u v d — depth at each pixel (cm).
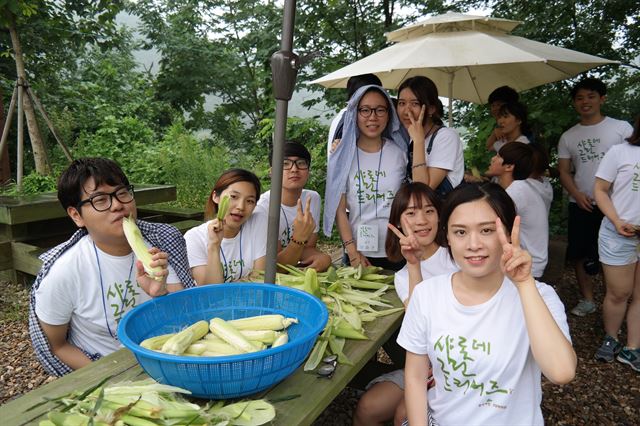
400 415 200
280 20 824
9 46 851
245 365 128
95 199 176
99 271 191
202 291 177
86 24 798
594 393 317
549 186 338
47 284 183
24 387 324
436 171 298
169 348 142
